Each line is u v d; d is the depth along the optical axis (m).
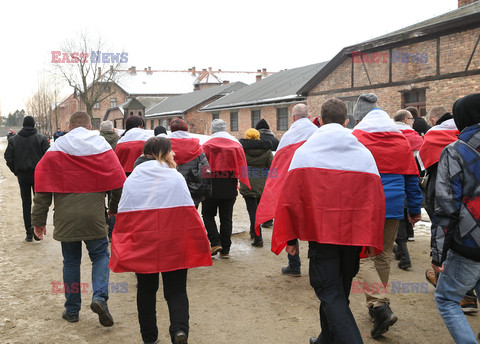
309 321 3.84
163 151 3.16
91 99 48.03
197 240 3.08
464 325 2.74
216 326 3.76
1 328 3.74
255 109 26.56
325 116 3.06
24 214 6.75
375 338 3.46
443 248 2.66
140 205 3.01
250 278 5.01
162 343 3.43
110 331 3.69
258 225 4.54
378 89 16.06
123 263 2.96
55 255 6.05
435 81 13.98
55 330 3.71
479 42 12.68
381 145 3.60
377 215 2.82
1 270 5.38
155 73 69.44
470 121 2.72
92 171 3.72
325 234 2.75
